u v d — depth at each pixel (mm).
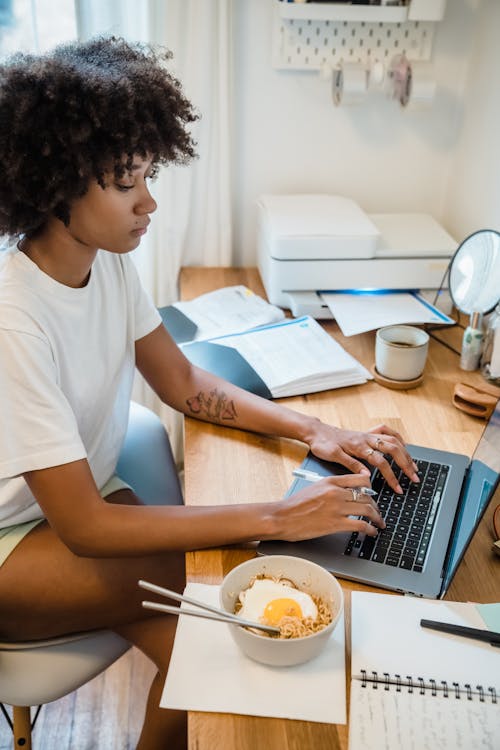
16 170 980
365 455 1189
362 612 922
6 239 1147
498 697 813
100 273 1201
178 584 1174
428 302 1705
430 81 1794
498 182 1724
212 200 1957
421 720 785
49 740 1574
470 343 1509
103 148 978
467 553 1023
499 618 916
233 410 1314
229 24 1772
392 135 1977
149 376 1373
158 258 1980
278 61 1846
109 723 1613
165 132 1085
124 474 1438
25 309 1034
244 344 1545
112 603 1140
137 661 1770
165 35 1754
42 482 1017
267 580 913
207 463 1225
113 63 1055
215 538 1021
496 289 1543
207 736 772
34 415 1005
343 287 1724
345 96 1799
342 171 2014
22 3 1768
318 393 1445
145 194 1062
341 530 1021
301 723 788
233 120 1922
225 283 1910
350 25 1826
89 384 1192
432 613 925
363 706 799
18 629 1135
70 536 1030
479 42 1818
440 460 1229
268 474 1200
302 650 825
